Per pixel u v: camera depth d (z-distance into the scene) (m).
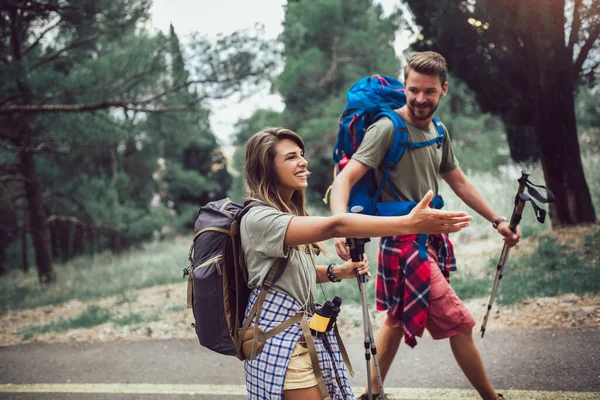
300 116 18.78
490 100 7.55
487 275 6.05
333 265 2.61
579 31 6.43
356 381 3.96
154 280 9.69
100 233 19.66
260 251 2.10
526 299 4.95
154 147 20.45
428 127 3.07
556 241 6.46
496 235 8.20
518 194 2.95
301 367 2.11
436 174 3.11
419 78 2.90
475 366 2.95
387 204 2.99
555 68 6.55
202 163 27.89
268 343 2.12
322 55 17.83
